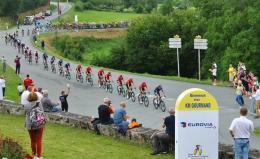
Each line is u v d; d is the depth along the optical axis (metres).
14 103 32.56
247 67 75.38
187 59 103.31
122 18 159.00
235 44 77.38
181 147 17.39
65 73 58.47
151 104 41.62
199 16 105.44
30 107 18.42
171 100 43.34
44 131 26.31
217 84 52.38
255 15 76.94
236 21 82.62
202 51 101.06
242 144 18.70
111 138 24.83
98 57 112.19
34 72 61.78
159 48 104.50
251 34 76.81
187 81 55.19
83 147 22.83
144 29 107.19
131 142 23.81
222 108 39.44
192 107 17.33
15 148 17.62
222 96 44.81
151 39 106.75
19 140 23.14
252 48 75.69
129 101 43.12
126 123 24.31
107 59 110.50
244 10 82.81
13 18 168.25
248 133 18.72
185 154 17.44
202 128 17.41
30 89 26.44
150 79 57.31
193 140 17.42
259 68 76.12
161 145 21.52
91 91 48.62
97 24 133.62
